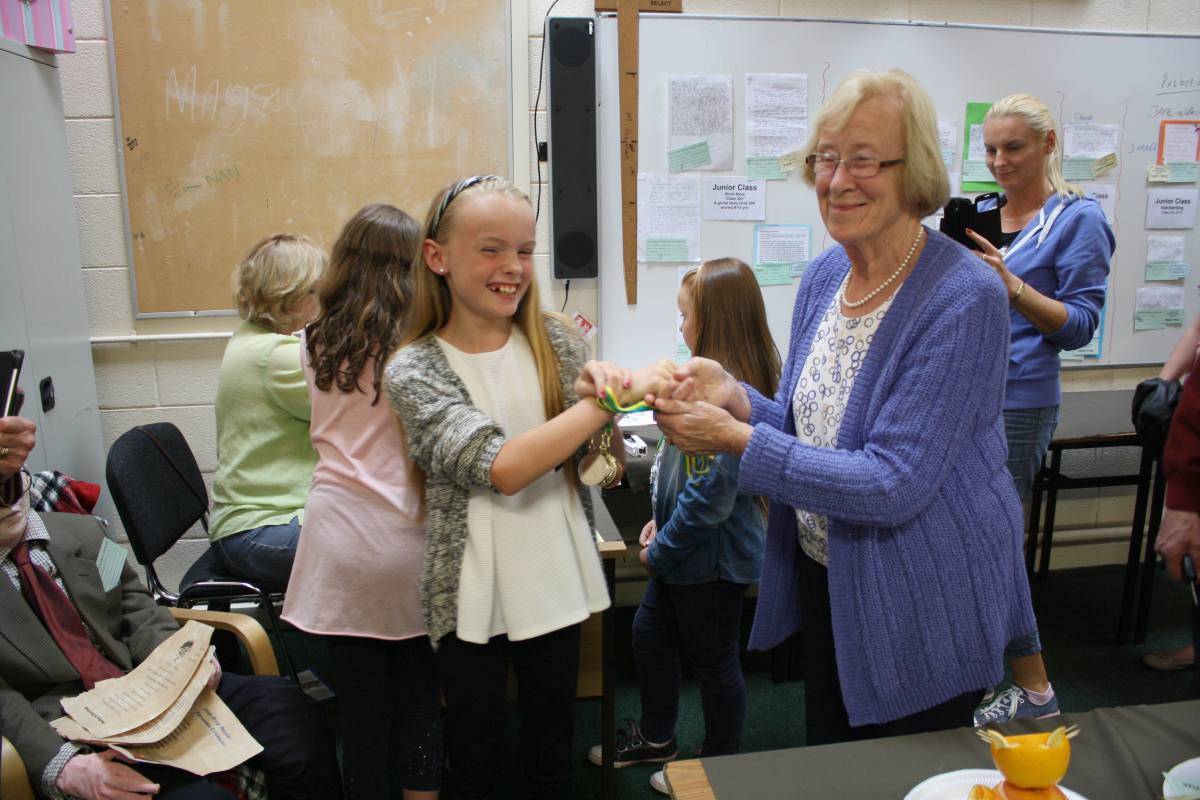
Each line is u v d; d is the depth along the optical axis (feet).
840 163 3.48
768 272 9.27
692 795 2.99
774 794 2.99
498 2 8.41
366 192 8.59
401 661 4.99
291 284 6.77
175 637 5.01
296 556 4.99
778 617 4.51
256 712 5.04
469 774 4.30
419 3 8.32
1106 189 9.79
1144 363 10.32
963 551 3.61
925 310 3.49
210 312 8.63
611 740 6.26
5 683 4.58
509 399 3.96
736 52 8.75
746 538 5.66
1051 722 3.37
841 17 8.91
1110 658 8.67
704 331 5.63
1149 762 3.07
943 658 3.69
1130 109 9.65
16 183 6.81
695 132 8.83
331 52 8.29
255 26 8.15
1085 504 10.79
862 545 3.68
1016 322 7.16
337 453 4.82
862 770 3.11
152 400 8.79
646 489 7.71
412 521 4.63
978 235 6.72
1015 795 2.59
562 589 3.99
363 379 4.71
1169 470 4.18
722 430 3.76
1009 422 7.17
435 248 3.85
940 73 9.18
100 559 5.16
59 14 7.36
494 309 3.80
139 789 4.21
